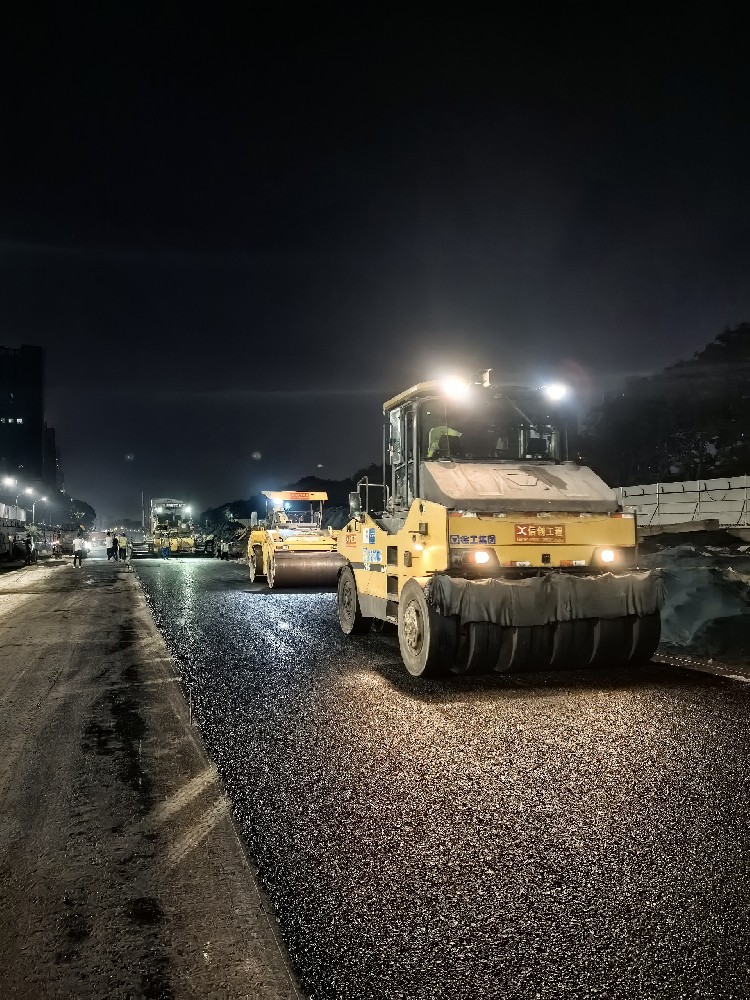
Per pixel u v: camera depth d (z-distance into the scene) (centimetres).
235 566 3338
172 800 430
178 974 262
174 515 5262
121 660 890
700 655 859
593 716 595
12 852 364
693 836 369
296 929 290
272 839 373
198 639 1043
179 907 308
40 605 1567
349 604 1064
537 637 725
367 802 420
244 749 526
